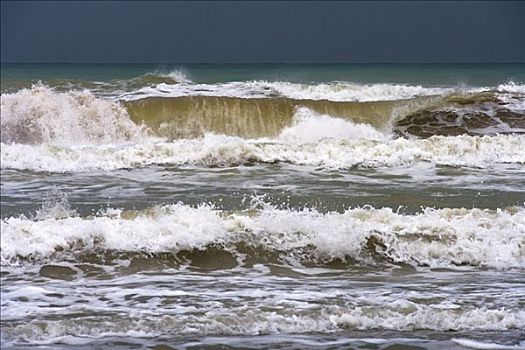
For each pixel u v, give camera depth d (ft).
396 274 85.35
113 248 90.12
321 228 94.53
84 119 185.57
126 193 122.83
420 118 186.60
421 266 88.79
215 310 70.13
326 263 89.04
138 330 65.21
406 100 194.49
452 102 189.16
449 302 73.67
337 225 95.50
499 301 74.18
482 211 103.50
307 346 61.87
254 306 71.67
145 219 96.37
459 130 180.96
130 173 143.74
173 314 69.26
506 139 161.99
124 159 154.30
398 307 71.10
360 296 75.46
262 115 190.39
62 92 195.93
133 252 89.56
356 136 184.34
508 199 116.06
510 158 156.04
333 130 185.16
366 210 101.91
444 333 65.57
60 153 154.20
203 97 193.06
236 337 63.87
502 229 96.84
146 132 186.70
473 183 130.41
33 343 62.03
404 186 127.85
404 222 97.55
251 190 124.77
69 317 68.33
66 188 126.93
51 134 182.29
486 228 96.89
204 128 188.44
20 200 116.47
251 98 195.00
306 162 154.20
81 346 61.36
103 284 79.56
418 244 92.53
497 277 84.23
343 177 138.10
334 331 65.72
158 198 118.11
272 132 188.03
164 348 61.00
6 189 125.80
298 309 70.74
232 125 189.06
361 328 66.59
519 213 102.99
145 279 81.71
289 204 113.80
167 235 92.53
